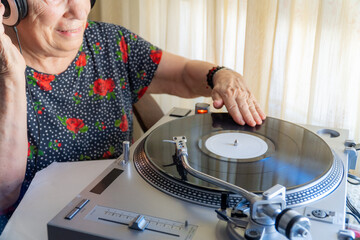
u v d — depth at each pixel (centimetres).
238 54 161
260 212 59
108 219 65
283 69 147
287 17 141
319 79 142
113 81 127
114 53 130
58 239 65
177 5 171
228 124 100
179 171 75
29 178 108
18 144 92
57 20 99
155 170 77
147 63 135
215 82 118
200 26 176
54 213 76
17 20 91
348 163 92
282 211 55
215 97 110
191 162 78
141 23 187
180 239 61
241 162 79
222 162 79
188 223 64
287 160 80
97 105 123
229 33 164
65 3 98
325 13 134
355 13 132
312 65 142
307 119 148
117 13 184
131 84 138
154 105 143
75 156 117
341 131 102
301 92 152
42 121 110
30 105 107
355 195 134
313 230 62
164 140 86
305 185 70
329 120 144
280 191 60
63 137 113
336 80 140
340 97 141
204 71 127
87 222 65
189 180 72
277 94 150
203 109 113
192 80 132
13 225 73
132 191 73
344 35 135
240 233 60
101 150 122
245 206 64
